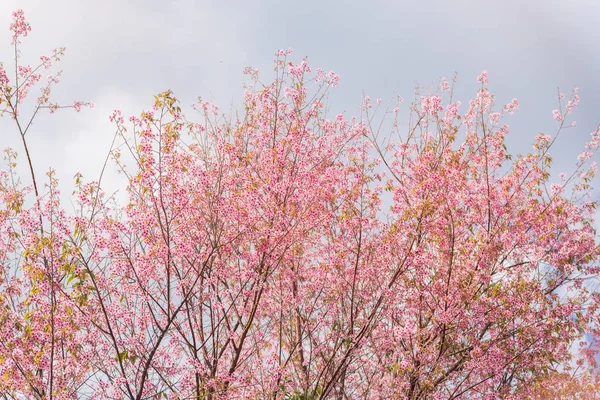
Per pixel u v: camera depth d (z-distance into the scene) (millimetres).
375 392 9844
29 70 8555
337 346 9133
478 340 9711
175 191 8117
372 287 9797
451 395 9766
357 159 10430
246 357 9047
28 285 8188
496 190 10664
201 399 8055
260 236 8812
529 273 10078
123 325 7680
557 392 10062
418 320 10148
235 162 9609
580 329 9883
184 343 8422
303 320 9922
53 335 6996
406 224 9609
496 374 9977
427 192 9586
